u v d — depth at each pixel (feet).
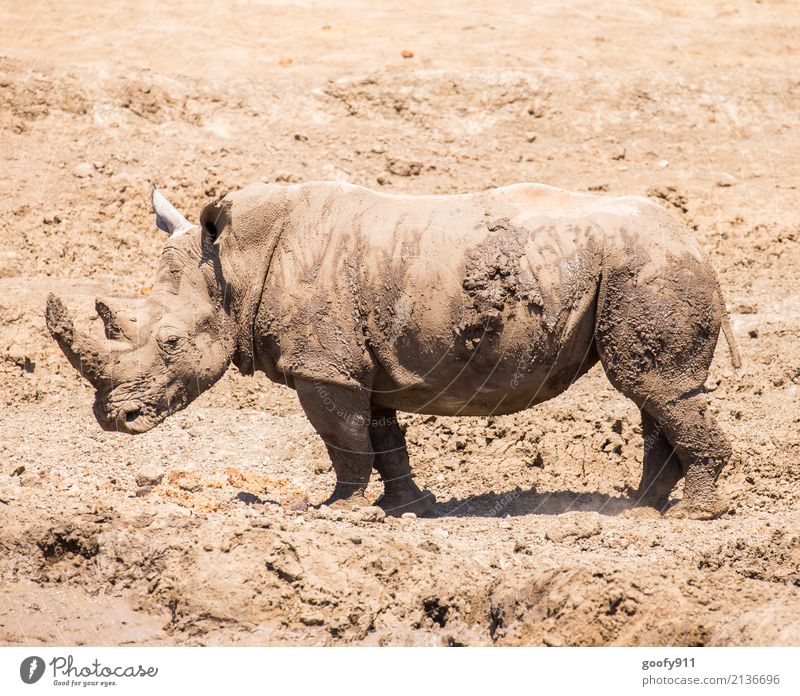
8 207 147.33
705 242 144.97
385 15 210.18
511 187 90.38
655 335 85.56
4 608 81.46
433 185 155.33
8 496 88.99
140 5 206.28
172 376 87.66
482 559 81.92
